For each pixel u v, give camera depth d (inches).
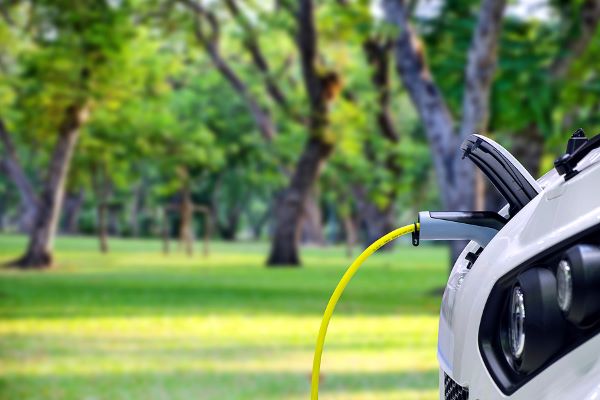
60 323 941.2
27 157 3558.1
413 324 935.0
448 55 1088.8
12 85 1878.7
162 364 652.7
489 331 102.4
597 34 1270.9
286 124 2100.1
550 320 89.1
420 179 3034.0
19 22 2121.1
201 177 3627.0
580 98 1129.4
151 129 2394.2
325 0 1784.0
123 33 1716.3
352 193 2674.7
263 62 2123.5
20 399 508.7
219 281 1592.0
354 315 1029.8
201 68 2864.2
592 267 85.0
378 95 1996.8
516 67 1019.3
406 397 509.4
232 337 823.1
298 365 645.3
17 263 1919.3
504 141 1134.4
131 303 1165.7
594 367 84.6
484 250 114.9
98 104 1883.6
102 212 2719.0
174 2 2037.4
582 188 94.2
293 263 2071.9
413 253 3385.8
